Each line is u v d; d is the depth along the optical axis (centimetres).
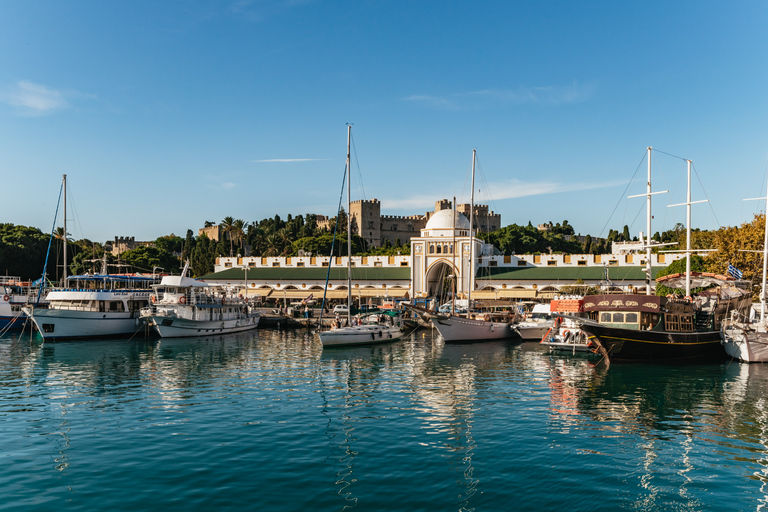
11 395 3600
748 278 7075
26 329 8019
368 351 6019
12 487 2047
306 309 10088
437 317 6712
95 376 4316
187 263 7781
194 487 2048
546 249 17650
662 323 4962
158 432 2731
